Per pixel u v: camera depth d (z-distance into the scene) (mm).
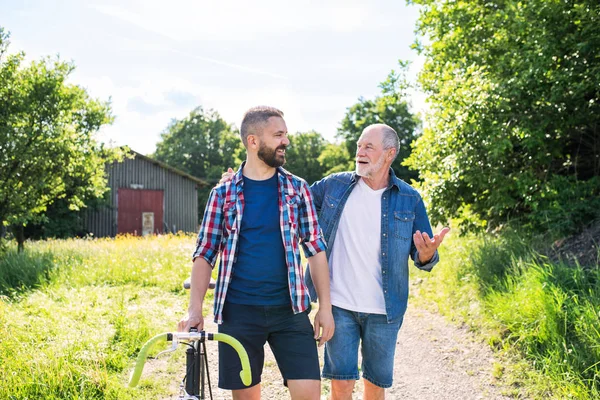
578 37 7559
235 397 2967
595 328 4645
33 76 13062
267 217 2930
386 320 3459
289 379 2916
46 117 13242
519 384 4672
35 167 12992
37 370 4379
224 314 2912
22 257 10703
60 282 8867
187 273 9844
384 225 3490
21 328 5629
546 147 8398
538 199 8008
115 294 8117
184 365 5258
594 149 8586
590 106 7891
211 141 69375
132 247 12961
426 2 10625
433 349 5879
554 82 7617
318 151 61062
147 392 4547
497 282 6652
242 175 2994
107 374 4609
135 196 30797
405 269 3516
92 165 15078
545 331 5047
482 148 8406
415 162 9547
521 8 8039
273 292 2904
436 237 3195
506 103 7840
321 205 3678
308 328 3006
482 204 9133
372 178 3510
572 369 4422
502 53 9195
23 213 12914
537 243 7555
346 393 3525
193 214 32594
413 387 4969
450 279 8047
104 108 15211
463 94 8312
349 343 3461
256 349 2924
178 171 31859
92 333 5652
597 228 6988
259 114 2910
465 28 9930
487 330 5906
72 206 15531
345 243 3523
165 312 7191
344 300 3477
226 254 2906
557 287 5516
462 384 4898
